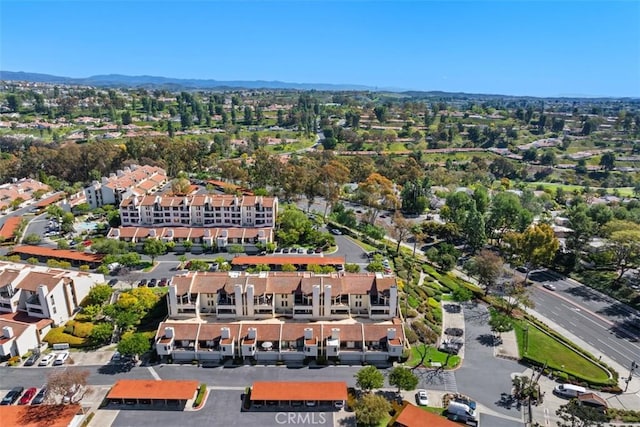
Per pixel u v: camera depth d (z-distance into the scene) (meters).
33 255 169.12
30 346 114.88
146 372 107.88
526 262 179.75
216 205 195.62
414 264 173.62
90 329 121.62
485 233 199.12
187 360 112.12
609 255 170.88
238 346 112.50
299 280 128.75
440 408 98.44
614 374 113.75
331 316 125.75
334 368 110.75
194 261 157.50
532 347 122.88
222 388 102.75
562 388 105.50
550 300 155.25
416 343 121.69
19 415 89.19
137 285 146.62
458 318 137.62
